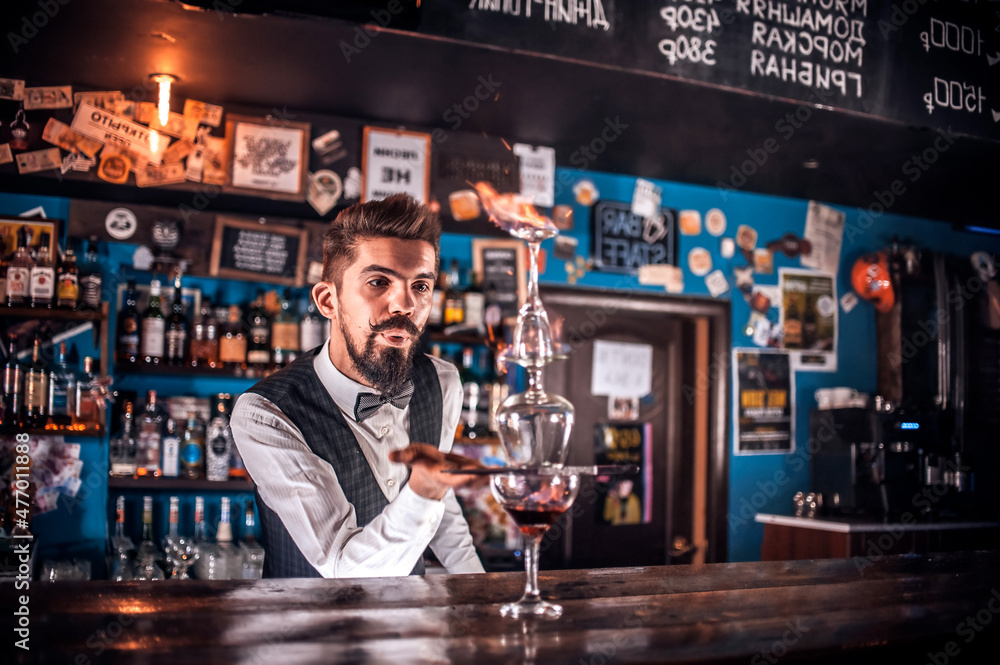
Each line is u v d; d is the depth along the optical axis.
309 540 1.46
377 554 1.29
